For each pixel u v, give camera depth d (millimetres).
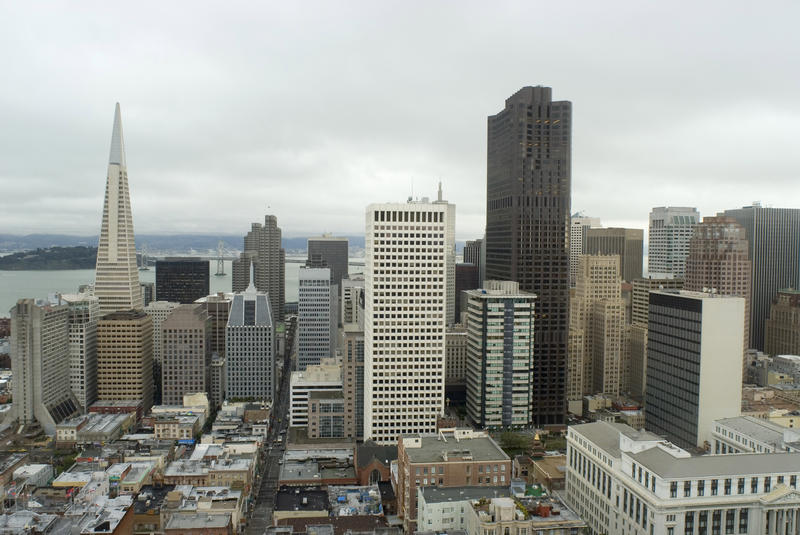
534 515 196250
